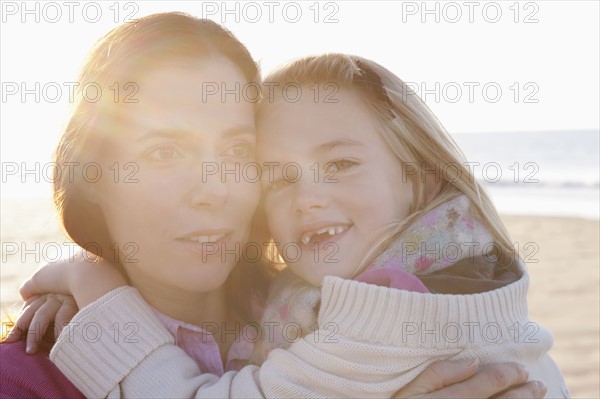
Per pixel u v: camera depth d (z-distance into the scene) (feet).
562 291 23.49
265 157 5.33
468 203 5.33
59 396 4.59
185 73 4.74
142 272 5.07
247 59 5.08
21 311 5.24
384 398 4.43
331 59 5.40
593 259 29.96
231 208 4.91
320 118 5.23
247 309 5.86
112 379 4.58
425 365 4.48
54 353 4.66
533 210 51.47
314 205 5.11
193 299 5.22
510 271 5.24
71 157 4.91
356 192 5.13
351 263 5.13
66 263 5.20
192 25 4.86
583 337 17.71
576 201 57.82
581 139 161.17
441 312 4.49
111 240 5.13
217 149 4.85
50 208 5.47
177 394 4.52
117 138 4.75
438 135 5.54
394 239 5.12
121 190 4.78
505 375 4.33
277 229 5.35
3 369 4.58
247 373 4.74
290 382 4.50
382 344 4.51
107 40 4.92
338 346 4.54
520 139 162.50
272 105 5.35
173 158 4.75
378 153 5.27
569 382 14.38
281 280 5.73
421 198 5.43
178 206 4.72
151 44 4.73
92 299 4.82
